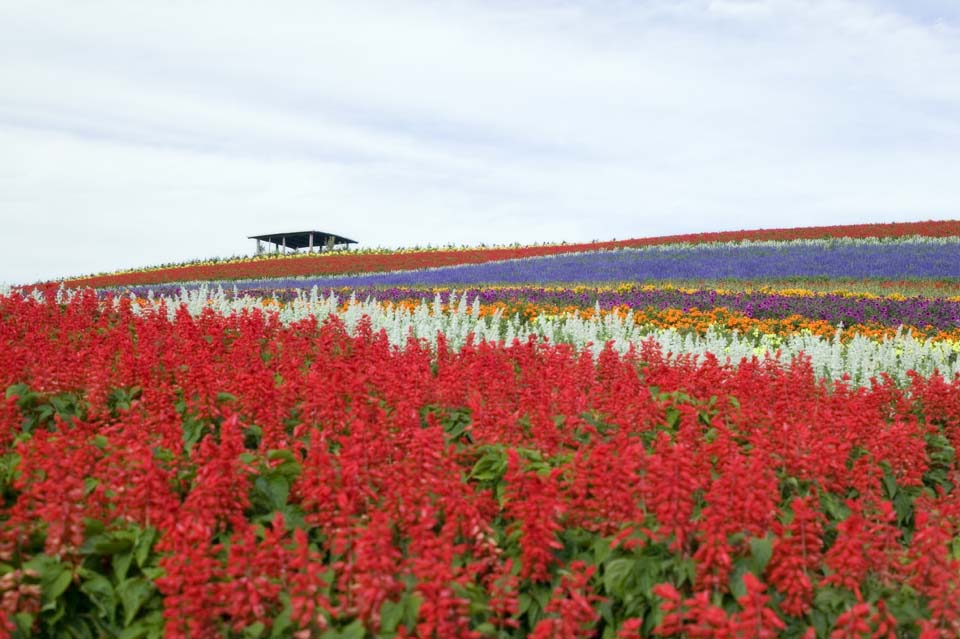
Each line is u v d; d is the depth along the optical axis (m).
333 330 13.70
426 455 6.84
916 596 6.42
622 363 11.77
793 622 6.14
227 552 6.37
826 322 22.16
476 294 27.19
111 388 10.04
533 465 7.60
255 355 11.64
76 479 6.45
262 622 5.56
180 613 5.45
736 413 9.34
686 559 6.21
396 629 5.61
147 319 14.66
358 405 8.59
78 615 6.41
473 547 6.57
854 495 8.11
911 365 14.80
